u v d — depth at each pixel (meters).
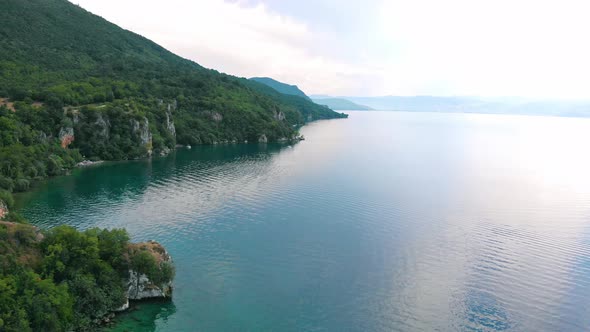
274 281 65.31
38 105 155.38
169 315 54.47
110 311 52.59
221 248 77.31
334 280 66.06
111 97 192.50
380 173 152.75
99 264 54.03
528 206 112.75
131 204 103.19
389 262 73.00
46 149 138.00
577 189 136.75
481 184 141.12
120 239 58.66
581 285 65.94
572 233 90.31
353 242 81.88
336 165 168.62
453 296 61.78
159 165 159.12
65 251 52.38
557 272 70.38
